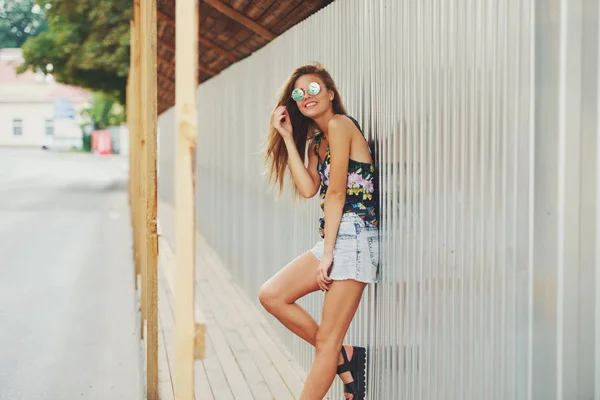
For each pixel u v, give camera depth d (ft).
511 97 7.23
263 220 21.01
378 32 11.03
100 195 69.05
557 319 6.62
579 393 6.61
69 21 68.39
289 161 11.34
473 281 8.02
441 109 8.79
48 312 22.02
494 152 7.55
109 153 187.42
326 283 10.34
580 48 6.51
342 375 10.97
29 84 208.54
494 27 7.55
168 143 66.03
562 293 6.59
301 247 16.07
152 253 13.55
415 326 9.59
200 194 38.96
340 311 10.38
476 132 7.93
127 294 24.64
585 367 6.59
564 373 6.61
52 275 28.04
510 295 7.29
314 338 10.82
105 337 19.26
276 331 18.81
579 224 6.57
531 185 6.89
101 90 77.87
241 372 15.65
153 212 13.65
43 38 70.54
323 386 10.44
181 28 7.44
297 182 11.32
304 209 15.74
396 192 10.20
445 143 8.66
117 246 36.01
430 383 9.13
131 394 14.94
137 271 24.98
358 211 10.54
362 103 11.80
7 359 17.33
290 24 18.76
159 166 75.61
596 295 6.56
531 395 6.97
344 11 12.77
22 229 42.55
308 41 15.52
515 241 7.17
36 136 208.03
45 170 112.68
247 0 18.51
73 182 87.61
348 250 10.33
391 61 10.46
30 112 207.62
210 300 23.25
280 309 10.75
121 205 58.85
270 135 11.78
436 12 8.92
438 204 8.85
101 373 16.31
